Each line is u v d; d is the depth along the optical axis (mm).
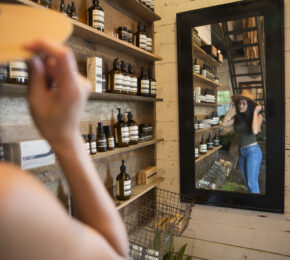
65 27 263
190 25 2150
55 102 289
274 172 1963
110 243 343
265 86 1951
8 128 1158
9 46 230
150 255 1547
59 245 240
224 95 2082
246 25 1983
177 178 2303
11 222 213
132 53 1982
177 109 2273
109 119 1825
